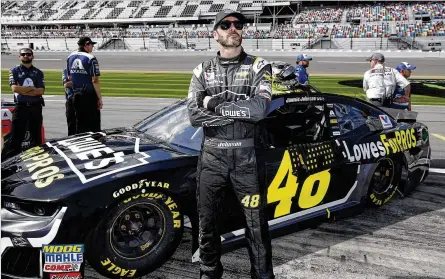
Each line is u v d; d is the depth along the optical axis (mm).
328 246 2961
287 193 2861
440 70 18969
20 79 4527
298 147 2934
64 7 51375
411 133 3805
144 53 33188
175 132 2953
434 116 8102
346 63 23469
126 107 9211
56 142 3025
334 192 3188
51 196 2178
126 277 2422
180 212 2510
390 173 3646
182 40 38375
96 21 47656
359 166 3299
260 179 2119
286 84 3203
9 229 2164
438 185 4219
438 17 37031
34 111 4707
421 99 10711
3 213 2244
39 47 41844
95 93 4777
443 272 2623
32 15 50531
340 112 3359
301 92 3139
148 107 9258
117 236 2375
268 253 2199
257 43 35250
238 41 1972
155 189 2381
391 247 2945
